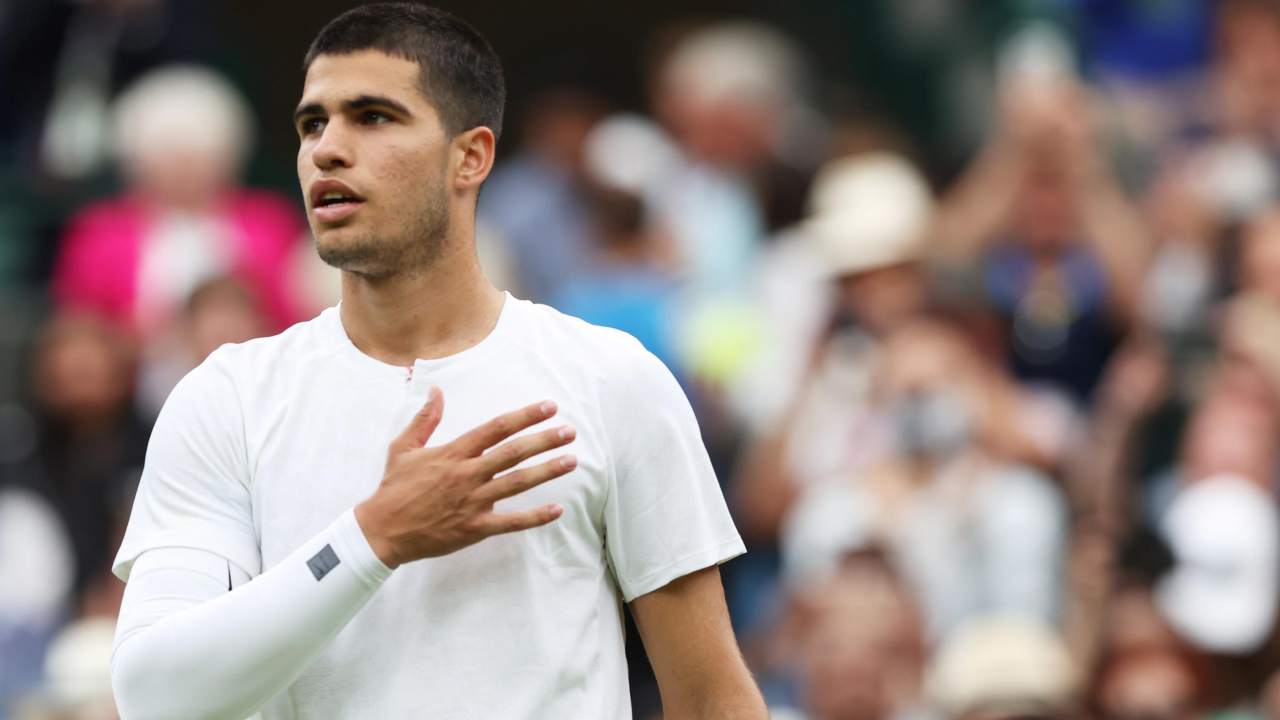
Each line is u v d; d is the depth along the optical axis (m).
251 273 31.41
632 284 31.44
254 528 12.34
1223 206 31.78
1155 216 32.03
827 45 39.53
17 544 27.23
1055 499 27.03
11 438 28.33
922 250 30.16
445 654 12.03
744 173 35.34
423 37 12.27
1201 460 27.58
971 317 29.75
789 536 27.64
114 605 26.97
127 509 27.72
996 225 30.81
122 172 34.31
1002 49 38.06
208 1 38.66
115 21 35.66
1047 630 25.66
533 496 12.17
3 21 35.22
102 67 35.47
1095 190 30.97
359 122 12.13
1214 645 25.23
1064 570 26.36
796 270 31.36
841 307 29.33
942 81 38.44
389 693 12.02
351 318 12.56
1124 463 27.78
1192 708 24.20
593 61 37.69
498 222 34.38
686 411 12.80
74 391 28.25
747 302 31.77
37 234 33.97
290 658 11.55
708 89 35.44
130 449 28.30
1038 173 30.80
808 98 38.19
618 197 32.41
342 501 12.18
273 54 41.16
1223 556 25.98
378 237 12.06
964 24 38.56
